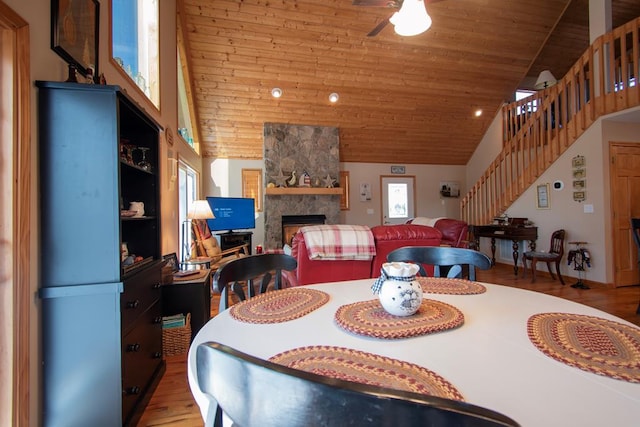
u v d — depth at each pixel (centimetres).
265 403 46
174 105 382
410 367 74
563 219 490
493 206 639
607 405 59
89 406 148
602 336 89
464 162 802
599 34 437
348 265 273
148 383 197
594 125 442
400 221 775
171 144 356
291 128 639
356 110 627
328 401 42
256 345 88
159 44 316
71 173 145
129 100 163
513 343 87
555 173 502
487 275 528
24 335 130
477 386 66
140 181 220
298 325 103
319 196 666
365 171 757
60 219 144
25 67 130
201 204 397
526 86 724
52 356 144
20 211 129
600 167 435
